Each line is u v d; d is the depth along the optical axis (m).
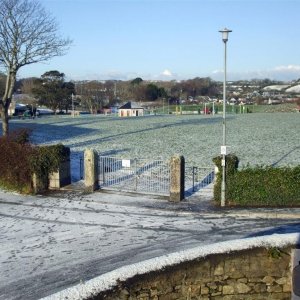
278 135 54.41
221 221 19.25
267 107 157.50
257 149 41.16
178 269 10.14
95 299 8.96
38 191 24.91
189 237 17.14
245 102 196.88
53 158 25.09
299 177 21.19
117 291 9.30
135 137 53.41
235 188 21.47
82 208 21.62
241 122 79.75
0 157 26.12
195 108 154.12
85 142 48.22
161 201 22.55
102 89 173.62
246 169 21.78
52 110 136.25
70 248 16.16
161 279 9.93
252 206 21.31
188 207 21.41
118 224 19.02
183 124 75.69
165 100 178.38
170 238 17.06
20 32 37.50
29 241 17.02
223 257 10.56
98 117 104.12
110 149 41.97
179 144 45.88
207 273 10.45
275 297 10.89
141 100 186.88
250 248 10.73
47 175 25.42
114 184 26.06
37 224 19.23
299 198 21.17
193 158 35.88
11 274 13.98
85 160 24.69
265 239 10.94
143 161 33.62
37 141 48.91
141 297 9.70
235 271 10.66
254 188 21.36
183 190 22.94
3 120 35.88
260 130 62.03
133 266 9.87
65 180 26.09
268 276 10.84
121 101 183.75
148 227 18.53
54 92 127.75
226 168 21.66
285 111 141.00
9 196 24.33
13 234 17.91
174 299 10.13
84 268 14.30
